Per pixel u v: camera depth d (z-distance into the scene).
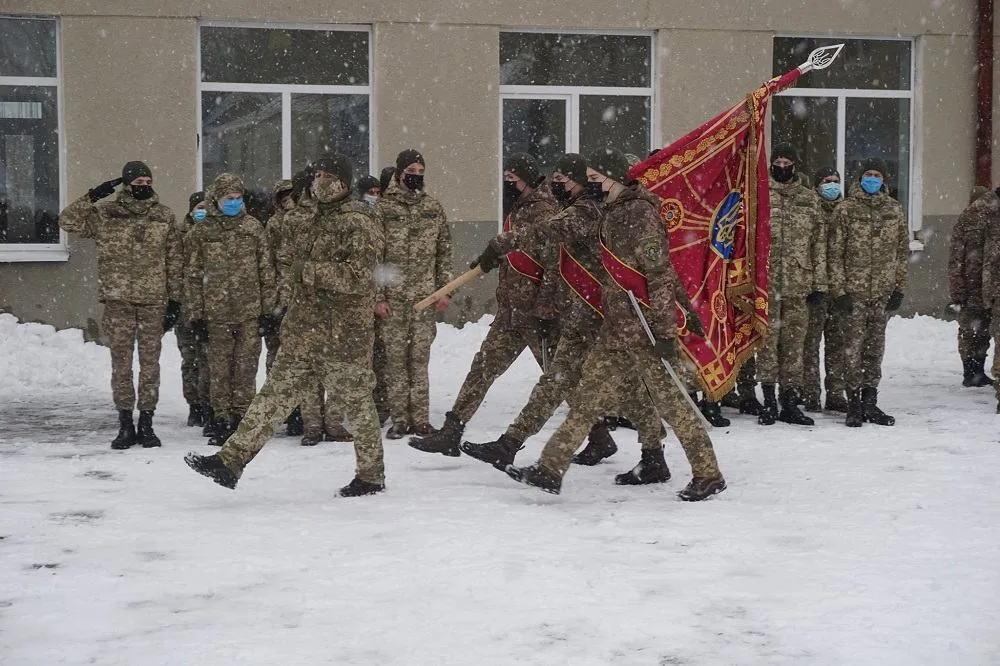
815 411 10.16
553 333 7.49
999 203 11.28
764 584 5.00
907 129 15.90
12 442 8.58
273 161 14.00
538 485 6.55
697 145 7.34
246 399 8.64
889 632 4.41
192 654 4.22
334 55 14.07
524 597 4.84
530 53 14.66
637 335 6.42
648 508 6.41
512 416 9.89
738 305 7.42
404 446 8.41
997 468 7.49
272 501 6.59
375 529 5.91
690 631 4.45
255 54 13.84
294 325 6.55
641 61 15.02
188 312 8.61
